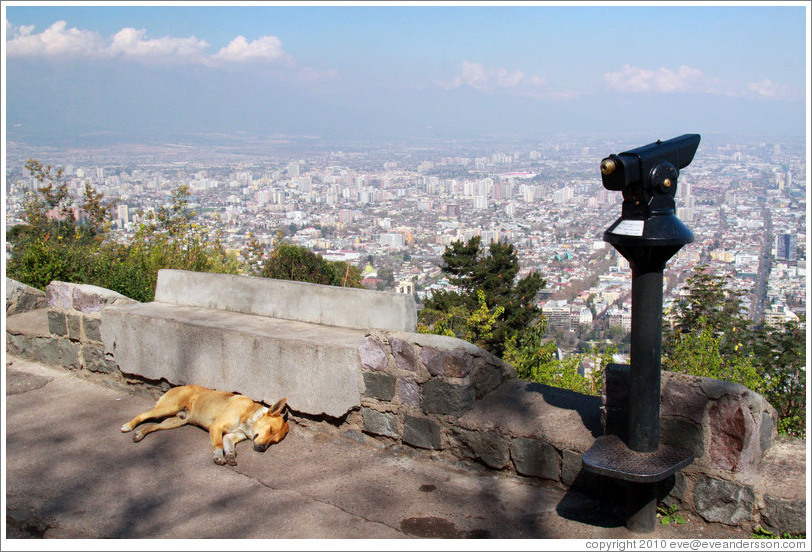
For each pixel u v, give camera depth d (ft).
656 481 9.95
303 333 16.21
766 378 21.42
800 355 21.98
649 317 10.36
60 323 20.59
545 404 13.87
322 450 14.94
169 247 37.19
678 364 21.30
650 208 10.05
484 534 11.27
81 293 19.93
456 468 13.80
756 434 10.94
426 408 14.10
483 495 12.65
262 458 14.67
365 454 14.66
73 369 20.48
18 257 35.63
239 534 11.48
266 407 15.57
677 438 11.24
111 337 19.02
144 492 13.23
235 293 18.89
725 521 10.93
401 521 11.80
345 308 16.88
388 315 16.19
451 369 13.67
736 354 23.17
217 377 16.80
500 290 56.49
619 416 11.71
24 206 48.93
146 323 18.11
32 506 12.71
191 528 11.75
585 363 25.64
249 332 16.25
